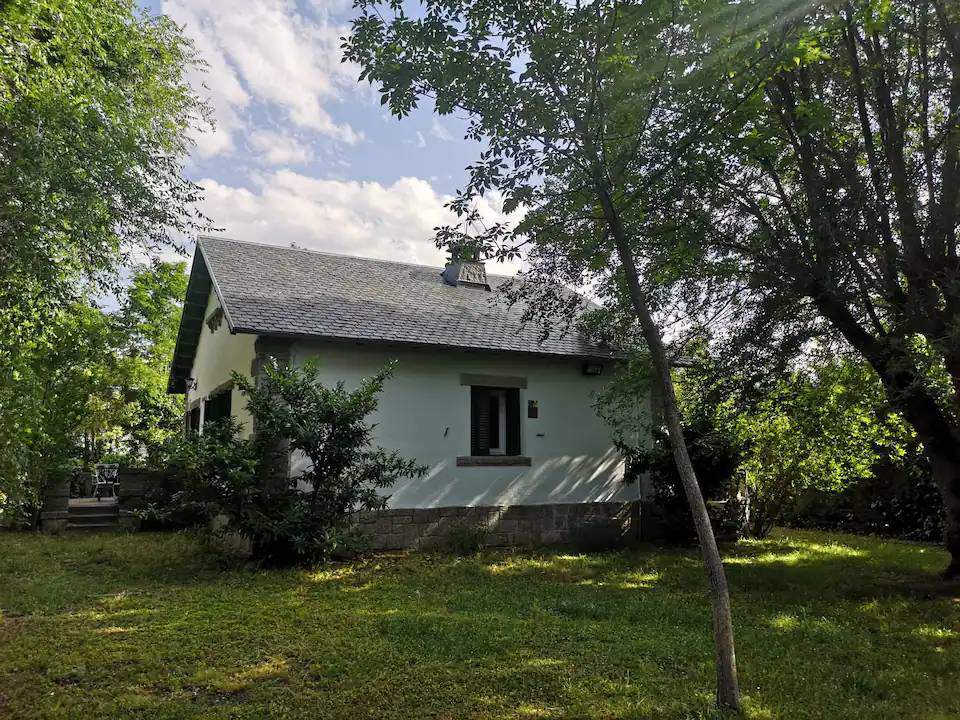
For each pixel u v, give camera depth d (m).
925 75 7.94
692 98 4.80
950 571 8.64
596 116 4.77
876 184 7.54
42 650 5.27
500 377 11.84
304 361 10.08
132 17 11.57
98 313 14.90
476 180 5.02
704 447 11.38
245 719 4.05
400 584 8.04
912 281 7.53
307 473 9.20
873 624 6.53
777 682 4.75
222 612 6.50
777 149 6.80
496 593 7.61
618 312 8.50
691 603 7.31
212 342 14.12
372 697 4.39
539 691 4.51
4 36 7.73
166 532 12.60
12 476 7.27
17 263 7.24
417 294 13.38
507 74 4.70
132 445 19.17
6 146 6.90
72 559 9.46
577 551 11.03
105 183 7.61
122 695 4.39
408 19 4.68
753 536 13.20
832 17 5.07
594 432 12.69
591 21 4.61
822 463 11.86
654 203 5.57
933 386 7.68
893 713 4.23
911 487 12.93
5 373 7.55
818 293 7.74
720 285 8.27
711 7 4.43
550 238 5.48
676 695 4.43
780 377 8.20
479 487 11.34
